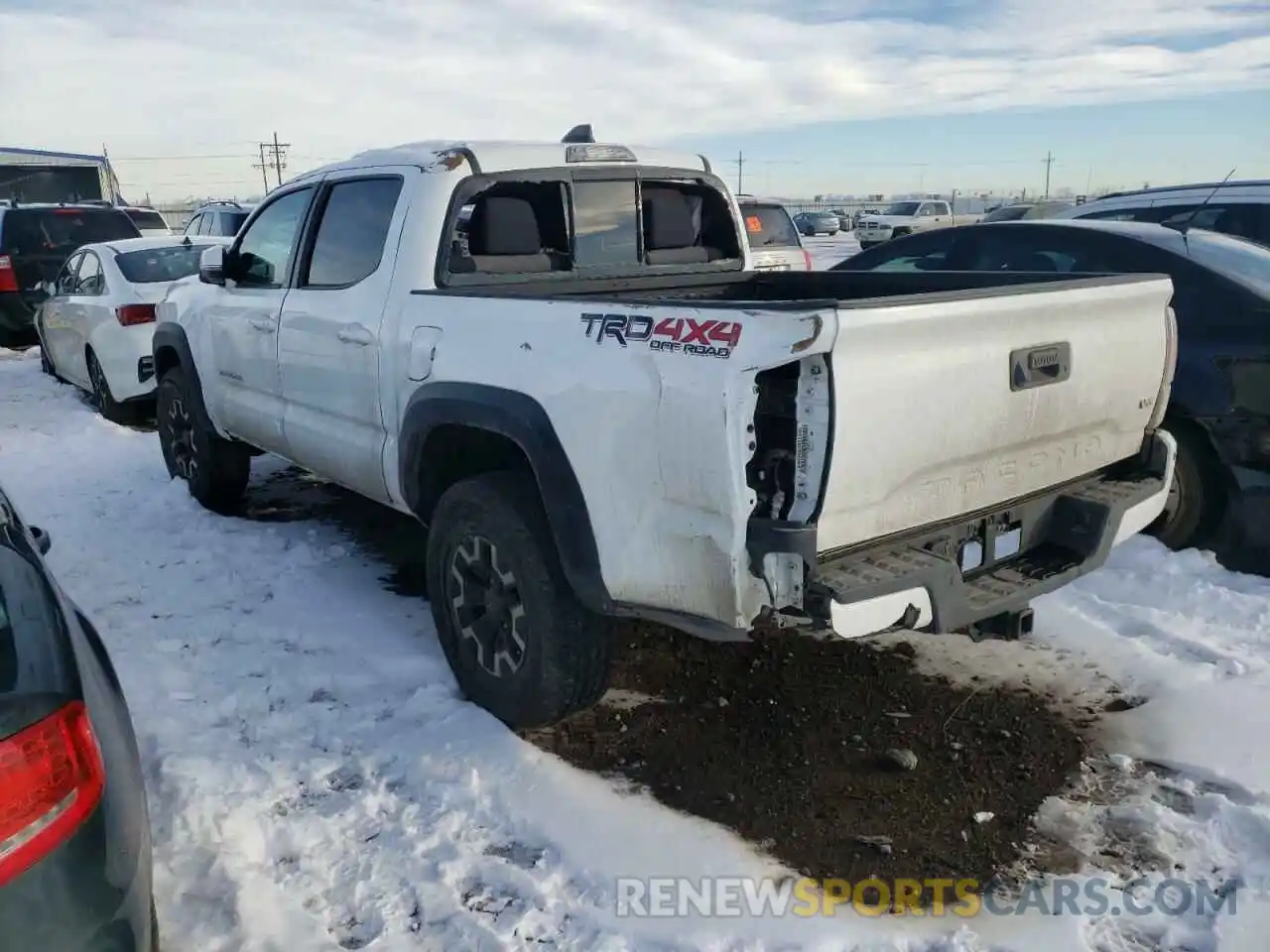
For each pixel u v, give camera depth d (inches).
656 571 119.2
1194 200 299.1
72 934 73.3
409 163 167.3
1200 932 106.2
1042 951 104.0
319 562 213.9
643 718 151.3
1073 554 137.2
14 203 568.7
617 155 183.3
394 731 146.1
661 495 116.4
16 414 380.5
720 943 105.4
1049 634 175.2
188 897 112.1
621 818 126.3
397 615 185.9
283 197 202.8
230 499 249.4
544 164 171.9
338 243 181.9
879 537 116.1
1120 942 105.4
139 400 350.3
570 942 106.4
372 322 165.0
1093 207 322.7
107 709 87.2
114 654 169.0
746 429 107.3
